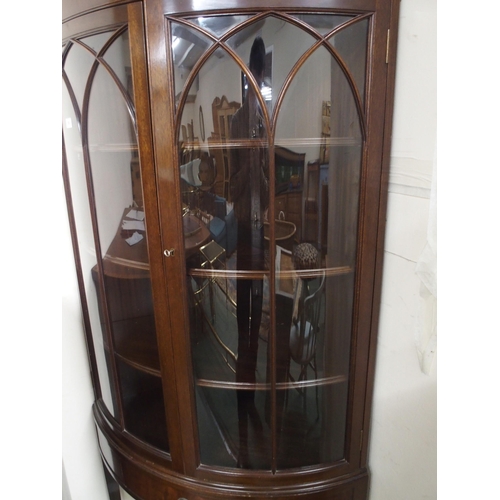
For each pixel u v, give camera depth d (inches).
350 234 32.6
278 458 35.9
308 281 32.8
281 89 28.3
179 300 32.6
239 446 36.6
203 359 35.0
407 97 28.2
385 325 33.5
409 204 29.1
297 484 35.7
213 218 31.4
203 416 36.4
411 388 30.8
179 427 35.9
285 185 30.4
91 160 34.6
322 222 31.9
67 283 40.8
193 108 29.0
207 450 36.9
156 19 27.0
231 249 32.1
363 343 33.7
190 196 31.0
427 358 28.3
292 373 34.7
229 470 35.9
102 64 30.0
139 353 36.9
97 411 44.0
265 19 27.0
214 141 29.8
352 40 28.1
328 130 30.1
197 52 27.9
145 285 34.4
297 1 26.3
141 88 28.5
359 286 32.4
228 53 27.7
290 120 29.2
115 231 35.0
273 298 32.2
